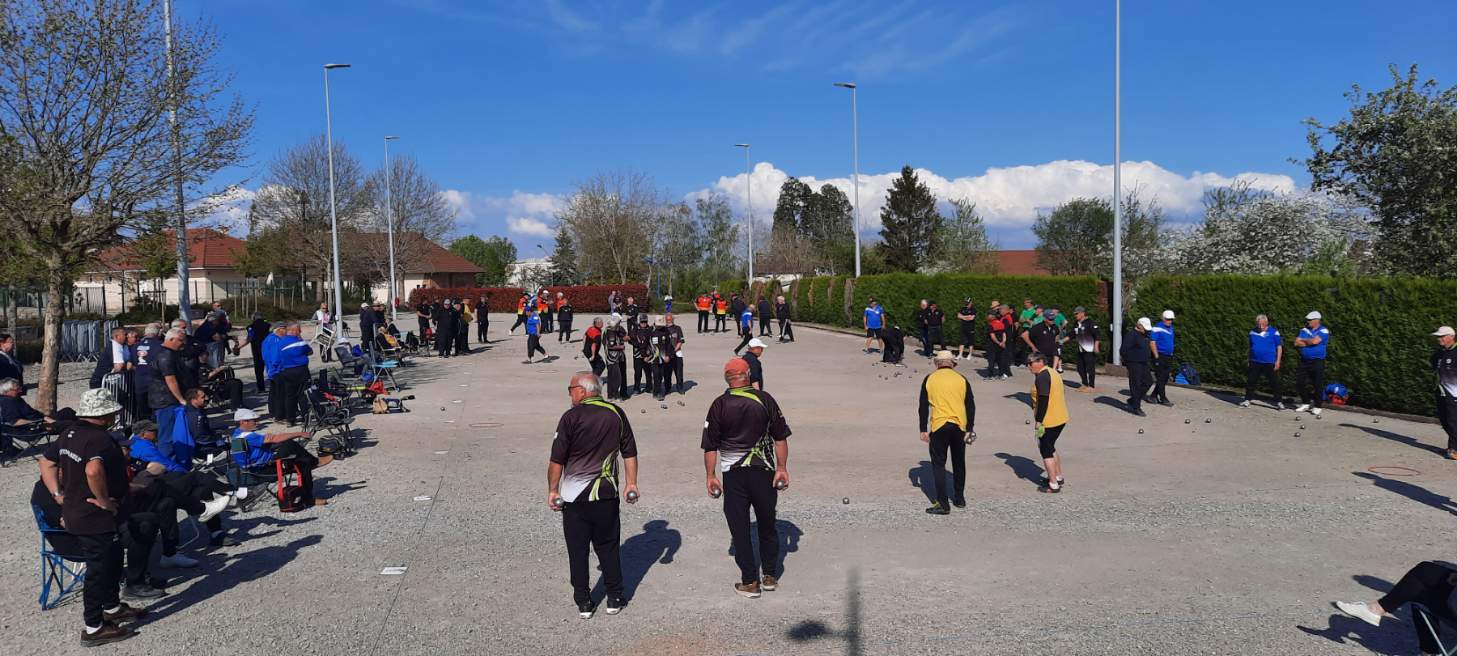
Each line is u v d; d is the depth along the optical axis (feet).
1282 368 53.47
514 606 20.03
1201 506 28.71
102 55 40.27
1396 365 47.06
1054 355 58.08
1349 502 29.14
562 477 19.52
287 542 24.95
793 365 74.59
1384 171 60.80
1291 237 83.56
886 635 18.30
